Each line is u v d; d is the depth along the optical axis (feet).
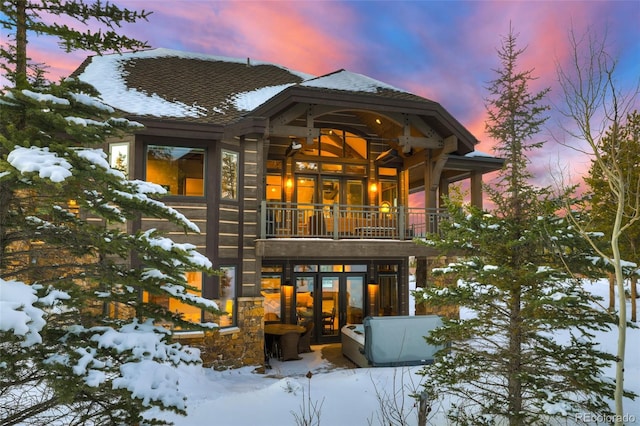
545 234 17.81
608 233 48.60
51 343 12.23
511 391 18.92
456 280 22.66
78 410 13.02
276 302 43.19
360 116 47.14
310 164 45.85
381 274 47.29
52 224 13.84
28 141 11.04
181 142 32.30
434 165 42.39
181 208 32.12
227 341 33.12
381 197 47.93
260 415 22.24
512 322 19.45
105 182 12.57
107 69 42.04
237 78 48.85
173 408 11.34
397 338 32.32
